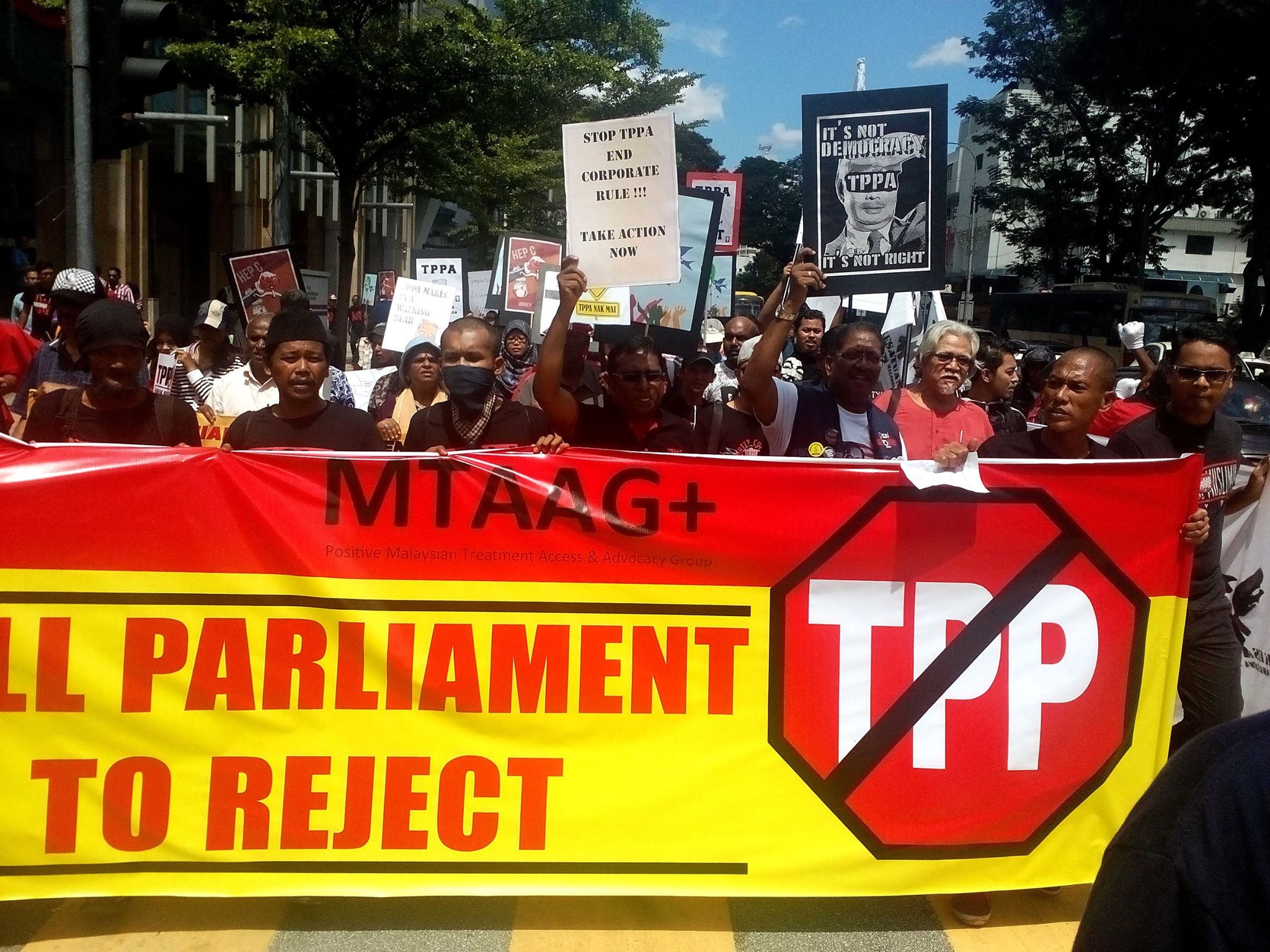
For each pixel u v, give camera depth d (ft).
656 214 15.53
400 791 12.05
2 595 11.60
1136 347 38.55
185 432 13.70
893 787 12.44
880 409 16.70
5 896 11.58
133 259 74.90
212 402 20.33
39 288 47.65
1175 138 112.68
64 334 17.63
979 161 256.32
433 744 12.10
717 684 12.33
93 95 21.25
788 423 15.35
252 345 20.21
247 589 11.91
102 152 21.49
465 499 12.08
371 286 84.07
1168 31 87.20
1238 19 82.84
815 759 12.37
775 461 12.28
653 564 12.25
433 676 12.10
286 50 49.65
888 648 12.45
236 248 90.53
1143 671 12.71
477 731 12.14
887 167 16.30
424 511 12.05
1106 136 121.70
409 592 12.09
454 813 12.10
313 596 11.98
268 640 11.95
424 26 54.44
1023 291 130.21
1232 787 4.71
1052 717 12.56
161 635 11.84
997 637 12.51
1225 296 210.38
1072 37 103.19
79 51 21.01
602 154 15.56
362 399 30.60
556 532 12.18
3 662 11.60
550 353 14.52
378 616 12.05
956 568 12.48
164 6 21.36
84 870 11.72
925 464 12.39
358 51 52.65
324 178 66.39
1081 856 12.61
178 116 38.60
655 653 12.28
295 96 55.11
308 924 11.82
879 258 16.46
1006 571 12.50
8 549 11.59
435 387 21.06
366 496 12.01
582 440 14.85
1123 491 12.59
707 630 12.32
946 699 12.46
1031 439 14.29
